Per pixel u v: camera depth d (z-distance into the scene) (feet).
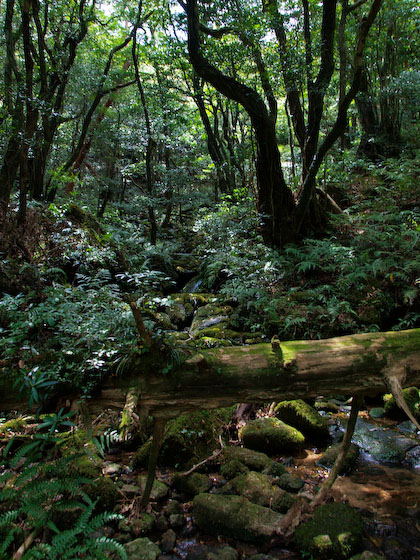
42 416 10.32
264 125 20.42
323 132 35.58
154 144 30.04
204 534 7.77
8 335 9.43
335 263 19.30
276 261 19.44
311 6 21.59
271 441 10.32
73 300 11.96
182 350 7.91
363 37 16.48
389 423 11.89
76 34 25.36
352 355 8.02
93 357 7.90
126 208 32.81
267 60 20.79
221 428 10.94
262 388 7.97
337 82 23.54
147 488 7.96
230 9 20.59
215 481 9.20
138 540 7.31
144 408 7.74
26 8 14.79
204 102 32.91
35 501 7.19
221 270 22.27
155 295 18.29
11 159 15.69
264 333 16.51
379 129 35.42
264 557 7.12
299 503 7.99
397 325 15.78
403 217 22.17
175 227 35.73
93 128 32.89
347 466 9.66
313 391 8.07
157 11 27.35
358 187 28.32
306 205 20.98
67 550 6.61
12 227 14.88
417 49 34.53
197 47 19.56
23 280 13.35
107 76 28.94
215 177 36.60
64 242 17.04
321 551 6.95
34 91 21.42
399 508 8.30
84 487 8.07
